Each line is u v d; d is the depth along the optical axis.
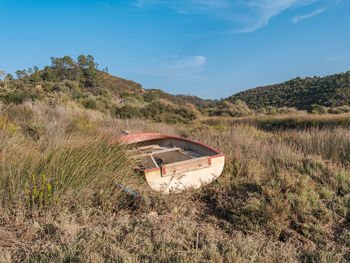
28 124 6.33
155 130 10.16
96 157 3.83
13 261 1.97
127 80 111.56
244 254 2.08
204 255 2.08
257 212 2.85
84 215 2.61
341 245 2.40
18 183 2.90
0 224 2.47
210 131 9.64
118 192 3.13
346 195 3.36
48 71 80.12
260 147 6.11
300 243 2.46
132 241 2.21
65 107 11.55
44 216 2.60
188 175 3.60
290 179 3.67
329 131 6.87
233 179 4.15
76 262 1.88
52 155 3.62
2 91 7.43
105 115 14.09
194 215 3.07
